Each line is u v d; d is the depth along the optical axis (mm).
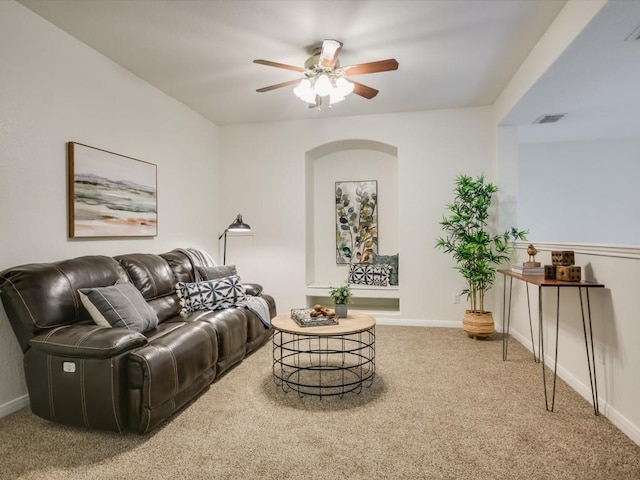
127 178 3400
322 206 5461
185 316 3117
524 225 5734
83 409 2016
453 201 4566
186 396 2385
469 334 4051
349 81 2887
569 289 2768
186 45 3020
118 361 1997
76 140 2893
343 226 5387
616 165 5547
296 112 4660
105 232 3137
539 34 2889
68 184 2812
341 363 3270
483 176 4309
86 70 2988
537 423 2193
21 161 2473
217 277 3781
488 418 2256
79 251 2920
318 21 2693
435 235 4605
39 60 2594
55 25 2709
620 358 2135
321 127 4906
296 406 2430
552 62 2729
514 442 1992
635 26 2236
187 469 1775
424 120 4637
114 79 3289
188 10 2547
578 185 5621
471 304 4301
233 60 3277
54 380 2059
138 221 3537
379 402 2480
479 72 3570
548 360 3141
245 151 5113
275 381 2854
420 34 2879
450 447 1947
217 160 5164
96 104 3086
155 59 3248
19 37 2457
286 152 5004
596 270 2400
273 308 4105
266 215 5066
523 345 3779
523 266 2984
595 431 2102
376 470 1760
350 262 5371
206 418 2273
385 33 2857
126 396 2033
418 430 2119
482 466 1786
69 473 1748
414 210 4660
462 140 4547
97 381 1988
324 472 1748
